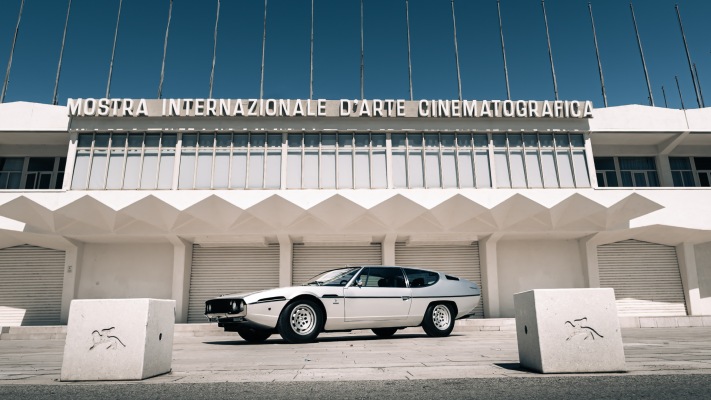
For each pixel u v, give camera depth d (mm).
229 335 13516
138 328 4516
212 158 18562
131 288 18766
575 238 20062
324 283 9781
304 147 18844
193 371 5000
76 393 3738
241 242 18844
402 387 3811
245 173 18484
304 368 5055
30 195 17750
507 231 18812
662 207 17375
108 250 19078
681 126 20406
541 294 4625
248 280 19016
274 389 3785
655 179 22047
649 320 15766
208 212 17156
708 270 20422
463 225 18453
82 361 4441
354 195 18297
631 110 20344
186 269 18766
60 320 18125
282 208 17203
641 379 4035
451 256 19781
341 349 7492
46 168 20859
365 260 19453
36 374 4992
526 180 19047
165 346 4898
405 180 18781
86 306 4570
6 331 14352
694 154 22312
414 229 18469
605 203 18797
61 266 18734
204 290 18953
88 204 16656
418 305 10250
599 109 20219
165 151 18562
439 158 19062
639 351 6750
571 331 4559
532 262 19906
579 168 19281
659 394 3424
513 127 19344
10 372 5199
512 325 14305
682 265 20188
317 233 18328
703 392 3467
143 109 18391
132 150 18500
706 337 10148
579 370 4477
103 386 4023
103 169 18266
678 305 19969
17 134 19344
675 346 7664
